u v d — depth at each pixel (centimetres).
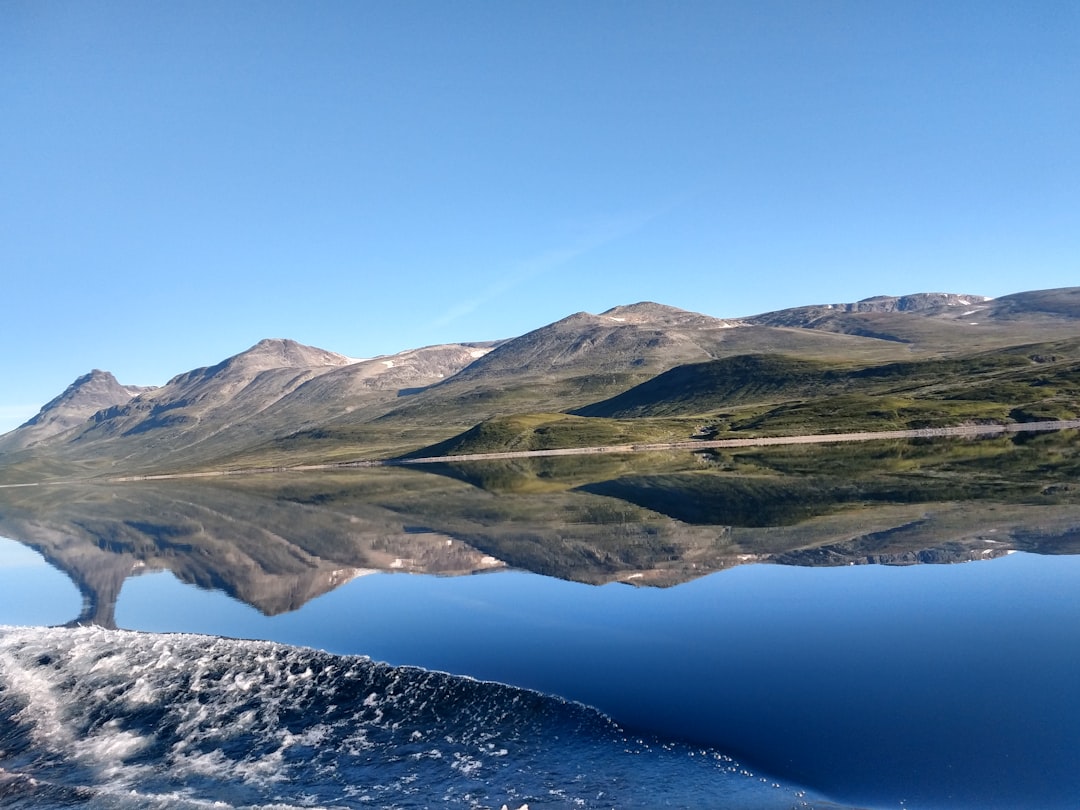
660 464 10231
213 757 1400
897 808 1102
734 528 3653
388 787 1248
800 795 1149
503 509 5319
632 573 2794
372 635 2158
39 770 1394
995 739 1291
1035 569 2483
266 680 1752
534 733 1412
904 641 1831
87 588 3247
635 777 1230
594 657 1839
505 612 2333
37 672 1905
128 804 1252
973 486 4747
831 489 5159
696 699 1534
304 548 4009
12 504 11169
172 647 2023
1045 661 1642
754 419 17838
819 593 2333
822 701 1491
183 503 8512
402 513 5547
